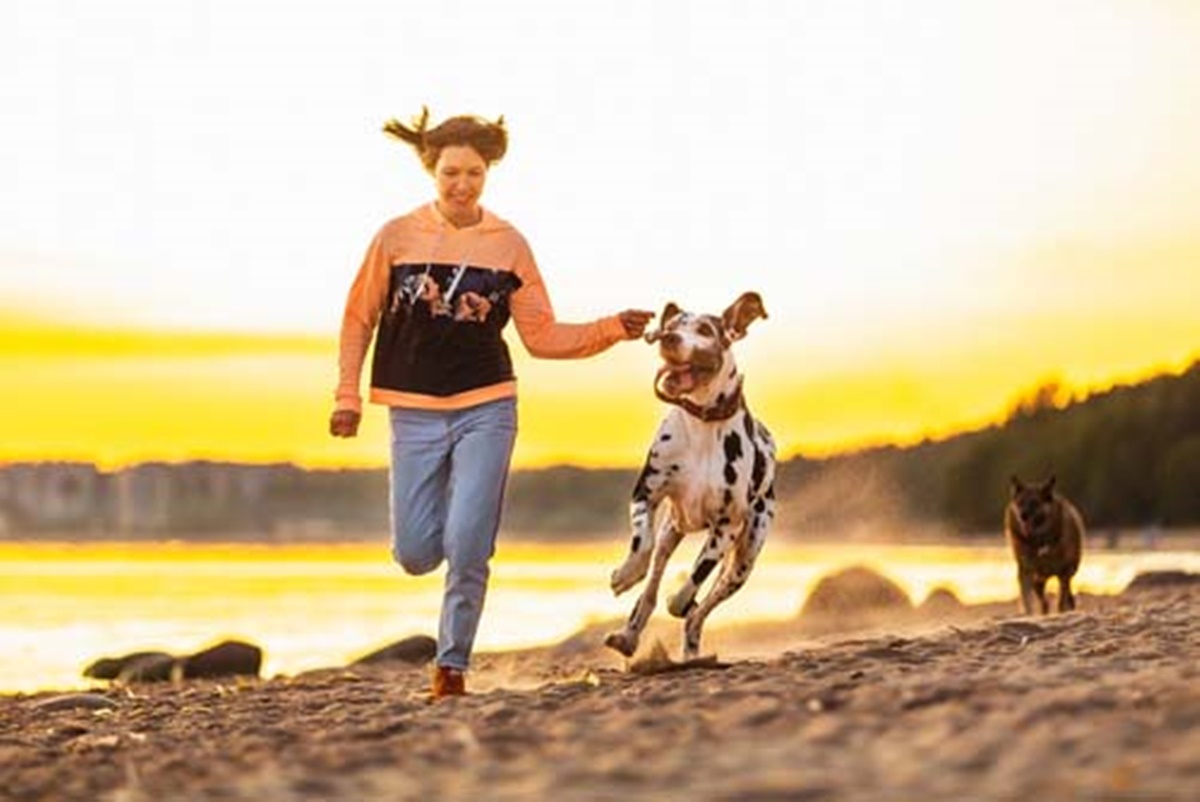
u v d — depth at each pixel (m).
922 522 122.25
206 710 13.95
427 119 13.30
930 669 11.49
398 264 13.19
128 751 11.02
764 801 7.55
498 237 13.23
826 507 83.44
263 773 9.36
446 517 13.21
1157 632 13.98
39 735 12.38
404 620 38.97
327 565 81.81
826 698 9.84
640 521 13.86
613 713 10.31
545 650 24.34
